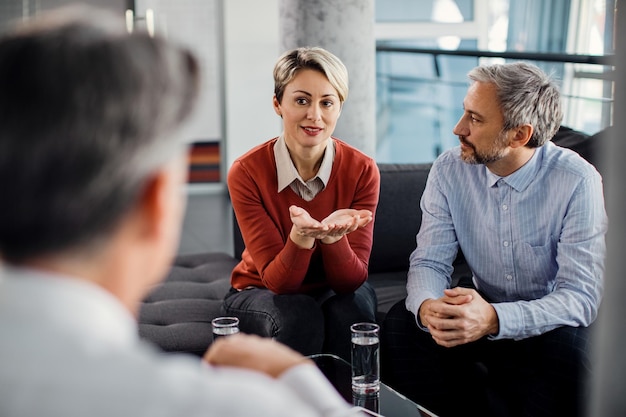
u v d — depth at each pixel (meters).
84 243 0.49
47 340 0.45
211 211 6.60
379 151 6.80
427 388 2.40
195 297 2.95
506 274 2.43
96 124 0.48
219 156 7.29
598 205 2.29
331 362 2.22
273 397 0.48
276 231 2.53
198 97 0.53
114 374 0.45
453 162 2.50
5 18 6.75
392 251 3.25
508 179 2.36
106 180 0.48
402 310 2.46
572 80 5.54
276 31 7.07
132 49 0.50
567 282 2.26
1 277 0.47
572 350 2.16
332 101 2.43
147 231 0.52
